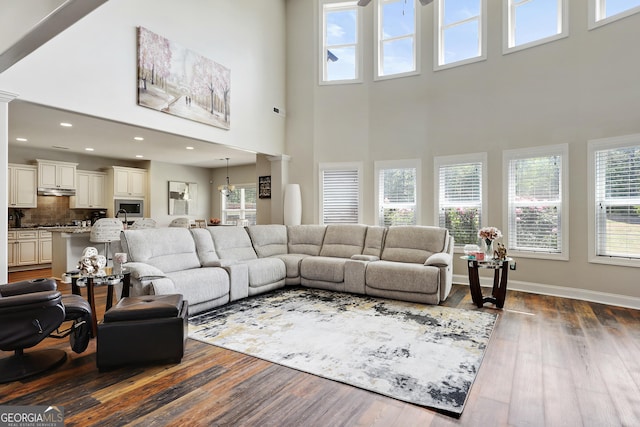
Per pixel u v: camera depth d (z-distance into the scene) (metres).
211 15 5.27
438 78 5.68
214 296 3.86
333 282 4.76
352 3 6.32
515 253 5.00
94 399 2.04
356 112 6.27
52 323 2.32
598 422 1.82
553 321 3.49
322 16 6.48
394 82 6.01
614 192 4.24
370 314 3.69
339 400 2.03
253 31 6.05
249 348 2.79
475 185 5.37
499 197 5.14
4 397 2.06
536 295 4.62
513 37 5.12
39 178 7.06
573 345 2.85
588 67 4.43
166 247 4.05
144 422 1.81
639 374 2.35
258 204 6.96
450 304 4.15
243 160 8.84
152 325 2.44
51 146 6.98
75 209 8.00
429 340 2.95
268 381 2.26
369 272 4.46
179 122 4.79
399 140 5.96
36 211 7.45
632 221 4.11
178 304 2.65
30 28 2.23
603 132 4.30
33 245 6.86
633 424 1.80
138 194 8.66
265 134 6.29
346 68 6.49
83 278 2.99
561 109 4.64
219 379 2.29
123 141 6.50
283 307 3.96
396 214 6.00
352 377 2.30
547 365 2.48
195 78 4.98
